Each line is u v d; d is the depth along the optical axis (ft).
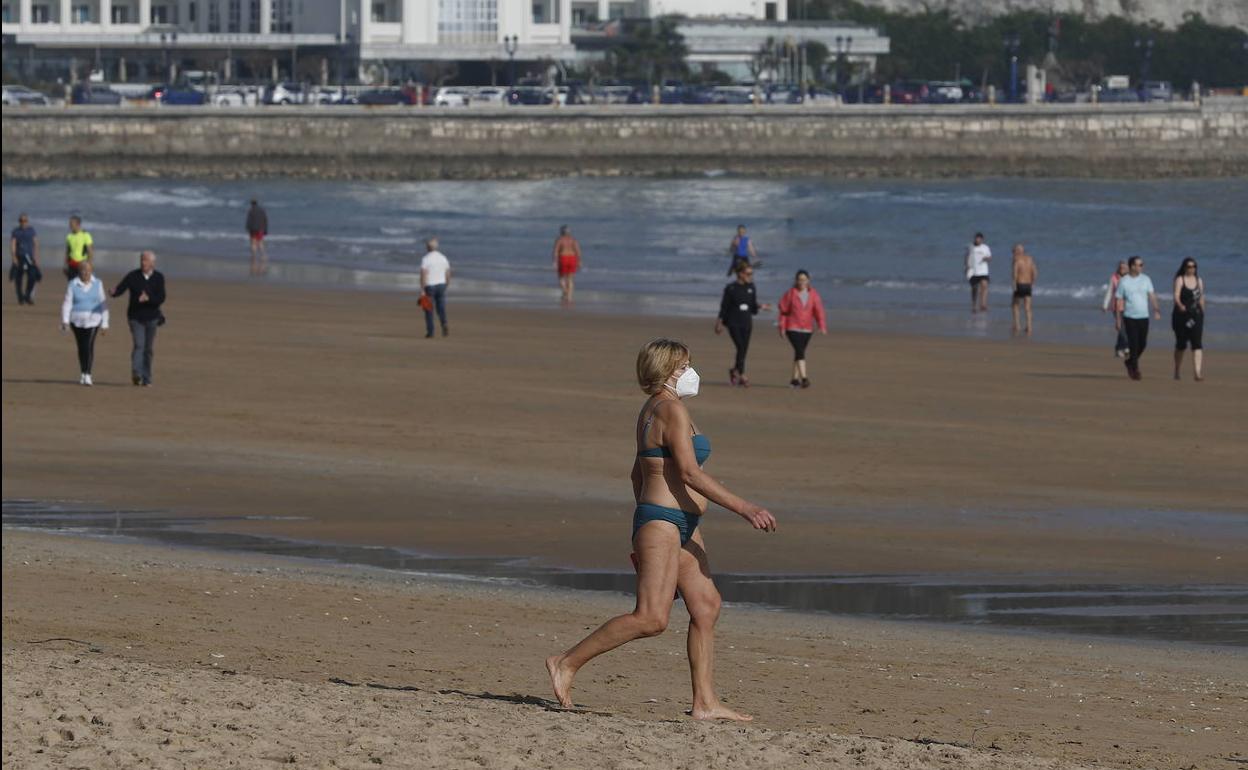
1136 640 80.28
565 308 293.23
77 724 50.16
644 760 47.98
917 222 566.36
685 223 581.53
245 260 417.90
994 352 227.81
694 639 56.85
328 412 162.81
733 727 54.44
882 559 100.83
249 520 112.98
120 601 82.28
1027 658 75.25
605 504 118.73
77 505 118.01
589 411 164.04
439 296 236.84
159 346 220.84
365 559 100.32
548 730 51.78
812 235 516.73
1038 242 475.31
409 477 128.98
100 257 422.82
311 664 67.77
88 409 164.04
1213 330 265.34
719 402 174.29
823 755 50.03
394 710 54.34
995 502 119.75
